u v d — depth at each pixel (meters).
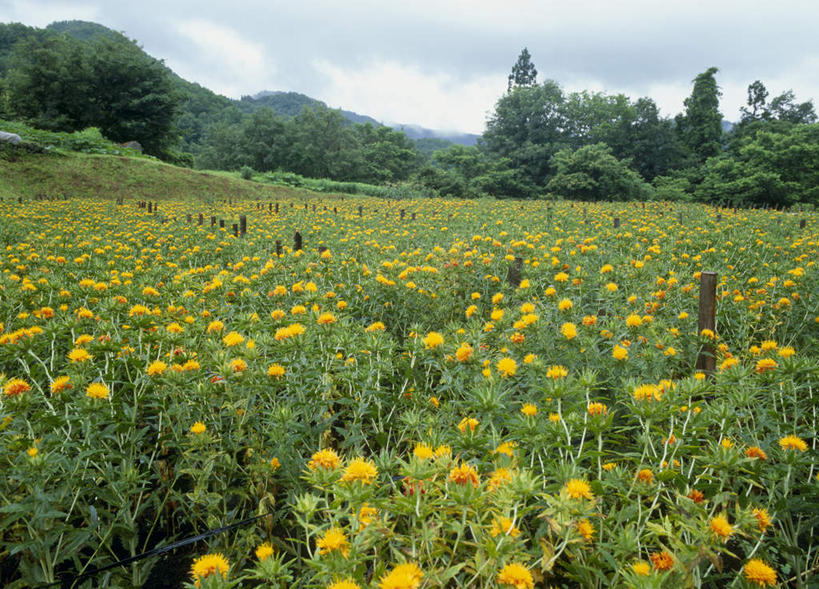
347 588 1.42
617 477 2.02
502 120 83.88
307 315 3.71
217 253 10.16
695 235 11.10
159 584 2.57
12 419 2.50
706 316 4.60
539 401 2.78
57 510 2.26
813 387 2.97
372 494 1.62
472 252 7.64
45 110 58.16
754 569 1.71
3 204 22.62
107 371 3.04
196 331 3.92
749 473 2.20
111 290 4.96
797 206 39.88
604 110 76.50
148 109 60.97
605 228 13.29
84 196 33.25
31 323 3.82
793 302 5.60
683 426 2.24
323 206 29.64
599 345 3.99
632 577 1.48
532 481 1.60
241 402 2.79
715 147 74.69
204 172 47.84
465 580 1.88
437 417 2.93
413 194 48.47
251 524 2.69
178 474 2.71
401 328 6.12
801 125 57.59
